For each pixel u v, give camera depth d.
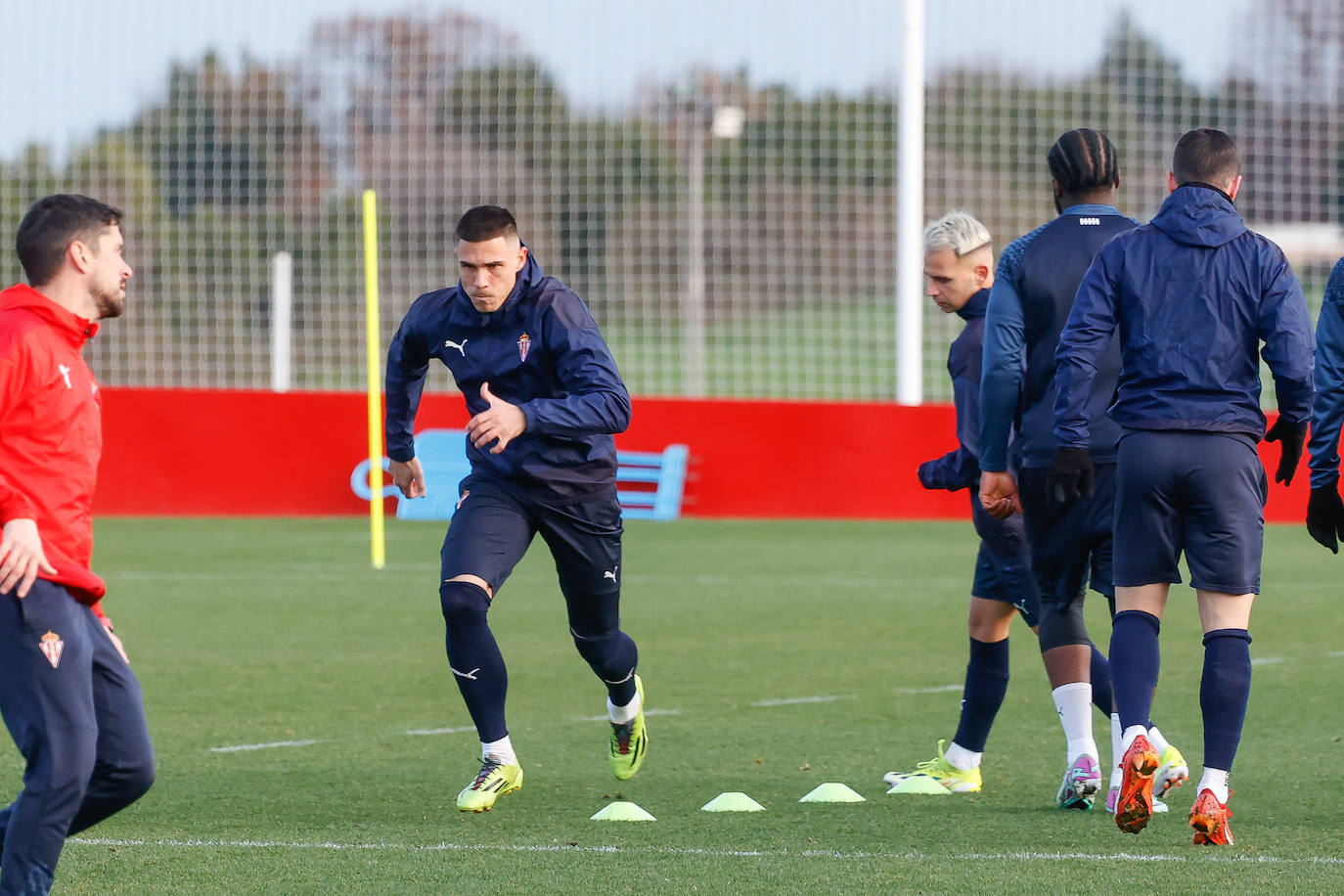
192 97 84.94
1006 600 19.47
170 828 17.45
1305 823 17.45
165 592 40.09
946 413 57.12
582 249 94.50
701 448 57.31
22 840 12.45
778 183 95.69
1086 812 18.33
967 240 19.69
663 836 16.94
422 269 90.00
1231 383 16.11
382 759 21.69
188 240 81.56
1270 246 16.19
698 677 28.73
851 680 28.44
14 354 12.38
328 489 57.84
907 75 59.25
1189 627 35.34
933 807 18.70
